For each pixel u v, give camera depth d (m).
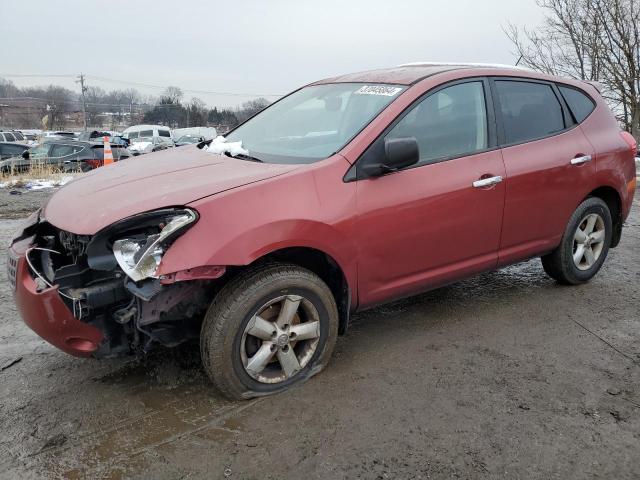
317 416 2.86
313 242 2.98
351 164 3.17
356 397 3.03
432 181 3.44
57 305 2.67
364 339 3.75
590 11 16.59
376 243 3.24
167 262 2.59
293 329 3.06
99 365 3.38
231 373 2.88
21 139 35.44
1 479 2.39
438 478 2.42
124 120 93.88
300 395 3.05
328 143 3.40
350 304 3.32
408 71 3.95
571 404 2.98
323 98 4.05
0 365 3.38
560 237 4.38
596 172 4.41
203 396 3.04
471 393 3.08
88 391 3.10
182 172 3.25
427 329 3.90
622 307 4.30
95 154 14.40
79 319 2.72
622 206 4.76
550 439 2.68
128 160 3.96
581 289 4.68
